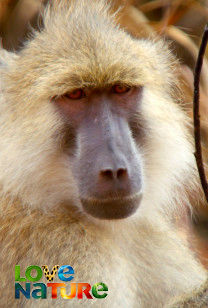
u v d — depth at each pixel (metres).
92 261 6.88
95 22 7.66
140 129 7.44
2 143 7.34
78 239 7.00
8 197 7.28
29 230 7.03
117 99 7.22
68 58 7.09
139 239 7.79
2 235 7.12
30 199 7.21
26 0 11.88
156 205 7.88
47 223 7.06
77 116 7.12
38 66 7.25
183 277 7.95
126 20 11.74
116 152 6.75
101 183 6.72
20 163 7.21
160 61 8.16
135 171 6.88
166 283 7.82
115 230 7.31
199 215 12.67
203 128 11.94
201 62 5.81
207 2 13.07
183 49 12.36
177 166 7.95
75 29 7.45
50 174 7.25
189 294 6.98
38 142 7.21
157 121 7.60
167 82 8.22
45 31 7.75
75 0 8.14
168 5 12.60
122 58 7.14
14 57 7.81
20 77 7.39
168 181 7.93
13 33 11.82
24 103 7.23
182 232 10.31
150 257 7.82
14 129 7.29
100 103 7.11
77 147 7.10
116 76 7.02
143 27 11.91
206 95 12.15
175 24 12.92
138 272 7.64
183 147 7.92
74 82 6.98
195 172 8.46
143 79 7.30
